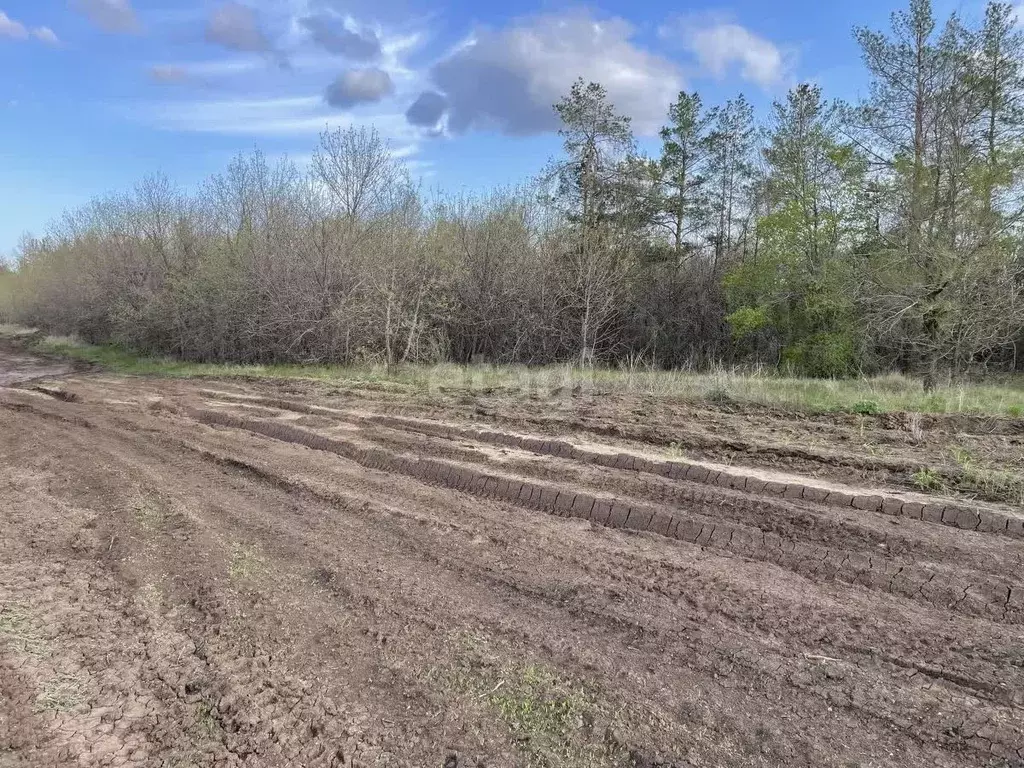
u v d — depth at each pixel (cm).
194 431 1020
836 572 465
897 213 1764
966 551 471
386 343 1912
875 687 338
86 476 761
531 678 353
